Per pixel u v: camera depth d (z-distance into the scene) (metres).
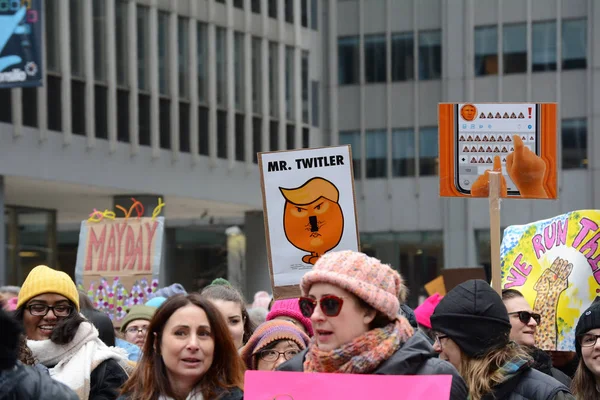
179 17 41.28
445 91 52.47
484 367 5.80
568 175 51.00
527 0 51.38
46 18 34.72
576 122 50.91
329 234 8.18
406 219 53.19
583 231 8.77
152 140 39.16
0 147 32.81
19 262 40.66
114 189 37.53
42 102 34.25
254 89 45.34
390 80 53.38
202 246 53.81
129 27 38.25
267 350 7.30
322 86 54.03
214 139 42.25
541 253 9.02
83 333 7.35
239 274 51.88
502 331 5.88
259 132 45.41
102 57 37.22
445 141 8.91
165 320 5.58
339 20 54.03
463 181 8.88
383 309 5.01
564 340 8.70
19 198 38.91
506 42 51.78
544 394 5.76
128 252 12.29
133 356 9.21
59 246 53.19
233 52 43.75
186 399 5.57
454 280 13.91
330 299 4.99
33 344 7.29
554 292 8.80
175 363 5.52
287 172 8.26
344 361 5.02
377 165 53.62
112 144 37.19
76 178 35.69
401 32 53.22
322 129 53.97
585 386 6.91
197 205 43.84
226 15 43.28
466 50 52.09
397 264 53.34
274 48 46.56
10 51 18.89
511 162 8.82
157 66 39.72
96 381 7.25
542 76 51.31
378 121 53.53
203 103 42.25
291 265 8.22
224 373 5.62
